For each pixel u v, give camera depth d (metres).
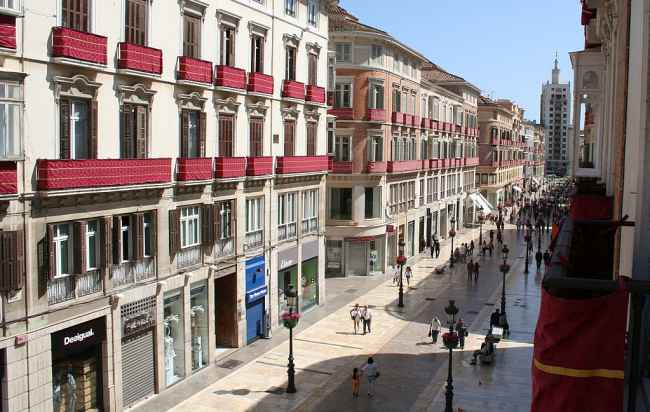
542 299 6.62
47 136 17.89
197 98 24.50
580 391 6.29
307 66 34.34
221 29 26.20
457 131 72.56
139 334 21.98
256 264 29.59
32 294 17.44
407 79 52.94
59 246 18.69
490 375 25.94
